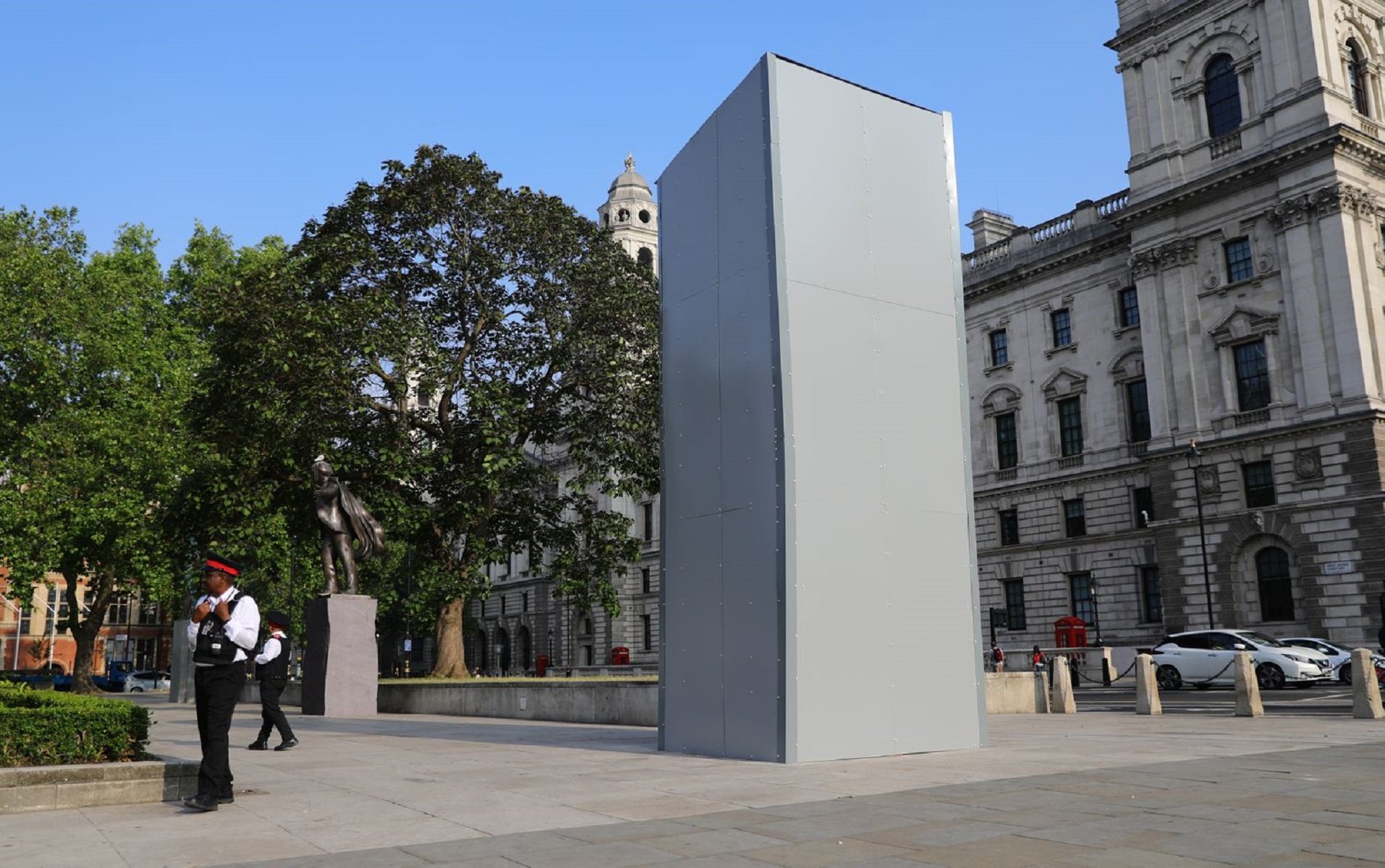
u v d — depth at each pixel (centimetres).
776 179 1179
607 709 1973
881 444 1201
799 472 1126
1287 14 4216
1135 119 4788
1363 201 4022
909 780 897
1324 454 3925
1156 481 4491
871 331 1221
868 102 1284
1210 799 739
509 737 1595
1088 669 4041
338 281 2728
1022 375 5434
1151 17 4697
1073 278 5209
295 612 5344
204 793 808
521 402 2748
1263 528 4069
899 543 1192
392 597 6025
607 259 2902
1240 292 4288
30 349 3847
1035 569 5262
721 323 1240
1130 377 4881
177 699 3844
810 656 1096
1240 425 4222
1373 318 3941
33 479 3716
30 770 838
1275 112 4194
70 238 4403
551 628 8625
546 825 702
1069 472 5109
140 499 3891
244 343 2545
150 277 4753
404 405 2756
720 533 1202
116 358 4125
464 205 2789
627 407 2859
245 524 2656
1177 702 2484
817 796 813
